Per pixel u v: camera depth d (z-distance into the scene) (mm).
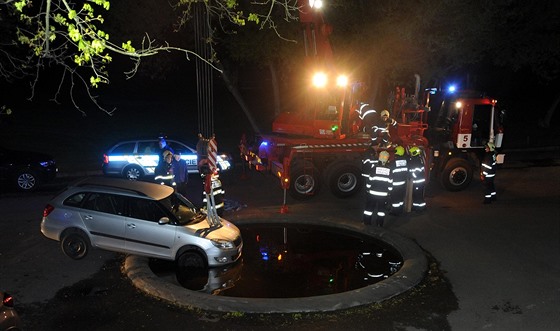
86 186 9758
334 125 13594
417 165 12719
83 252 9664
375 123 13453
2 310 5836
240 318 7453
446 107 14750
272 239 11297
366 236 11359
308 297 7957
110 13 16281
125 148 15672
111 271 9227
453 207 13375
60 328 7211
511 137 24422
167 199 9703
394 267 9719
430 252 10273
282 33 16328
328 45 13555
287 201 14031
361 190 14992
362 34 16062
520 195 14531
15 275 9039
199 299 7859
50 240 10812
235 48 17078
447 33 15734
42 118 26250
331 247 10820
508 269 9414
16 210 13133
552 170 17719
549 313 7723
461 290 8523
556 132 25703
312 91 13914
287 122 14852
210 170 11266
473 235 11250
